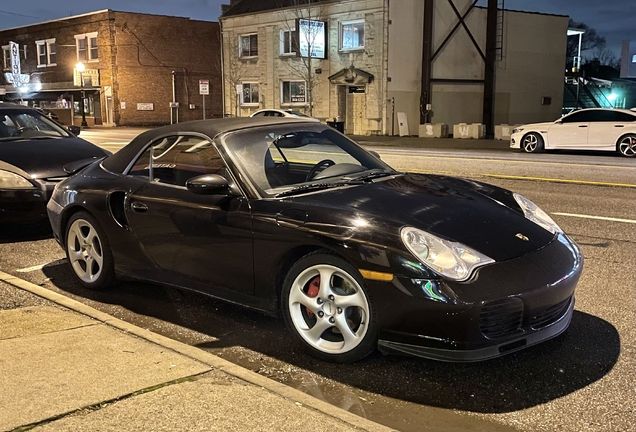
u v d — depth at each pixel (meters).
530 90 33.31
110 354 3.77
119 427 2.89
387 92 29.12
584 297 5.05
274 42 33.19
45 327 4.26
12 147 7.61
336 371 3.82
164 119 43.50
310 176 4.63
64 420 2.95
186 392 3.26
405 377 3.73
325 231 3.77
